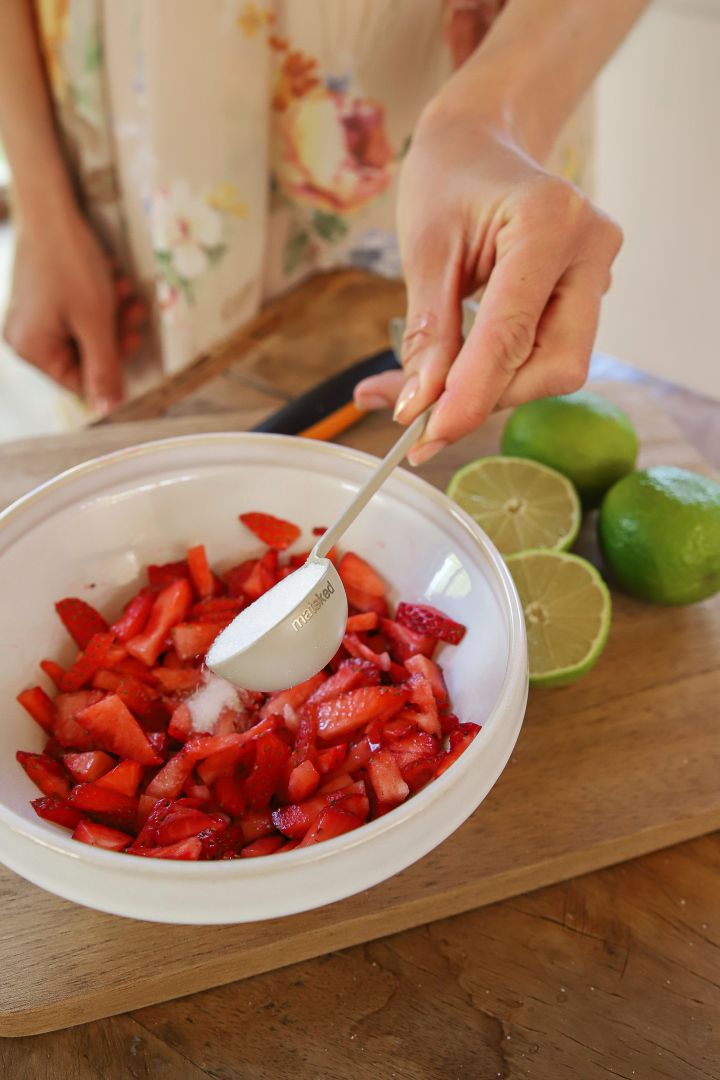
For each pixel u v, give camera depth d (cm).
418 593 75
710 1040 61
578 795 72
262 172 132
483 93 90
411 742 65
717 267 179
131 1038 61
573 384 78
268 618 63
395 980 64
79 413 165
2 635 68
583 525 95
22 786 62
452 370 73
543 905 69
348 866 50
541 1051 61
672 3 161
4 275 251
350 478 76
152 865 49
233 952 62
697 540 79
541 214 73
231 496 78
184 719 69
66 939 62
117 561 77
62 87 131
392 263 146
